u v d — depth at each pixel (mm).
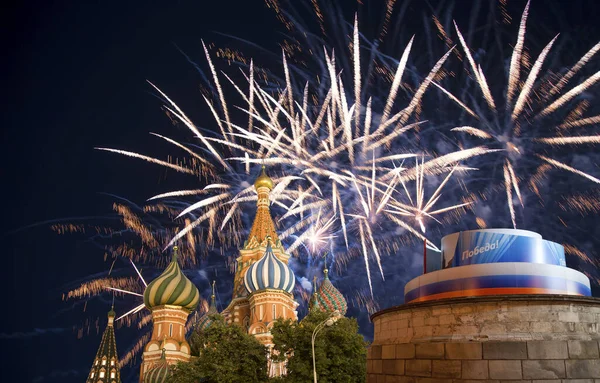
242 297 67062
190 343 66562
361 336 38719
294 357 36125
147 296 62094
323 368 34969
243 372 38844
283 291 59656
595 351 17609
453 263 22078
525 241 20922
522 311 18250
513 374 17453
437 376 18797
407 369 20047
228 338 40531
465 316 19000
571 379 17219
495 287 20047
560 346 17531
